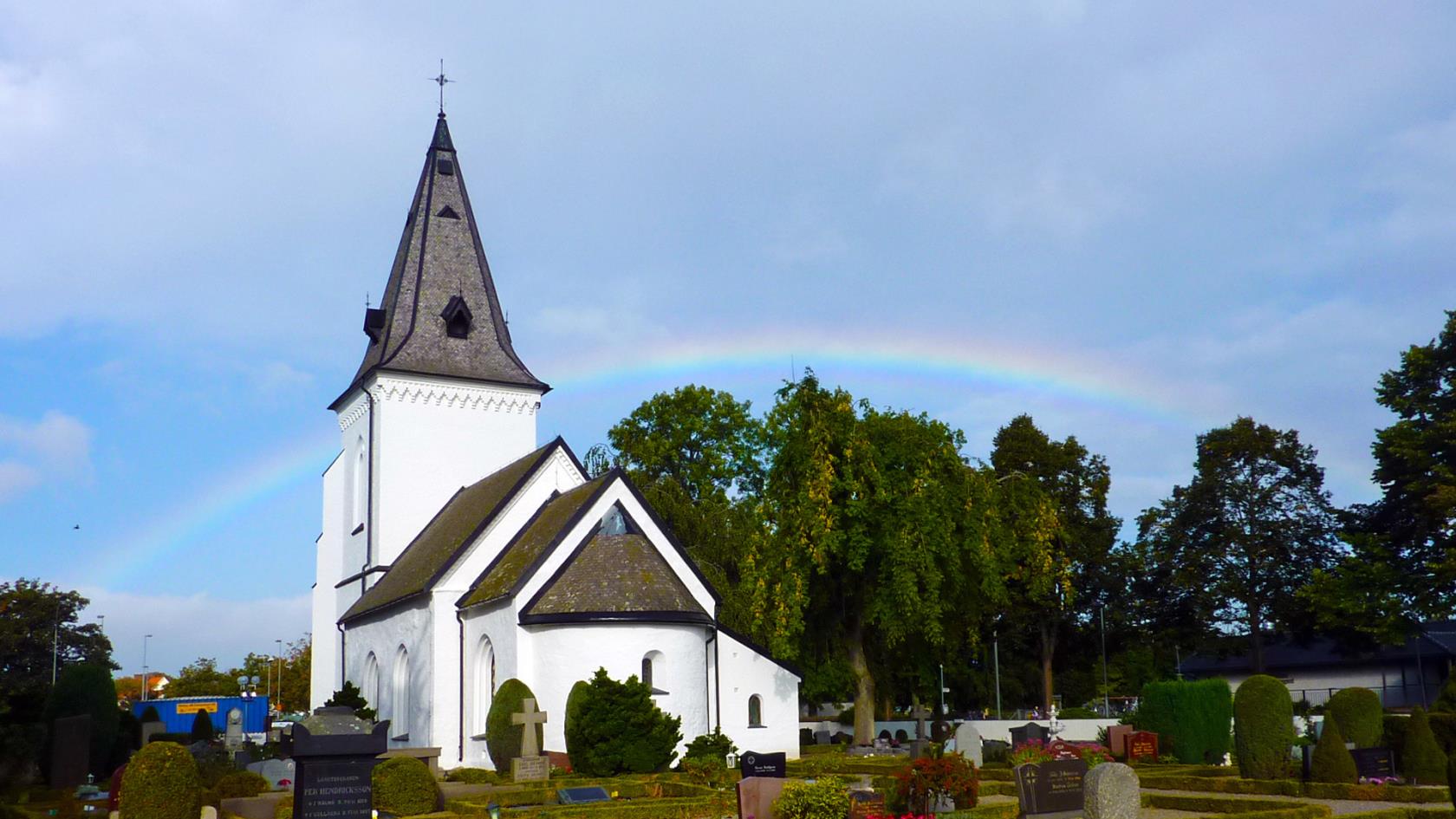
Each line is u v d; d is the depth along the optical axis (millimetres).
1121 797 19094
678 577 40469
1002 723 56688
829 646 48719
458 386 56281
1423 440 54500
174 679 137125
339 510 60562
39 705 41719
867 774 33438
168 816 21938
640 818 25469
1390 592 54938
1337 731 29281
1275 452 71312
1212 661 82062
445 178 60000
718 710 41531
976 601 46844
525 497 45531
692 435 69312
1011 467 77625
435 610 43188
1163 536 74562
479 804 26703
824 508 42375
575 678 36656
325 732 24625
